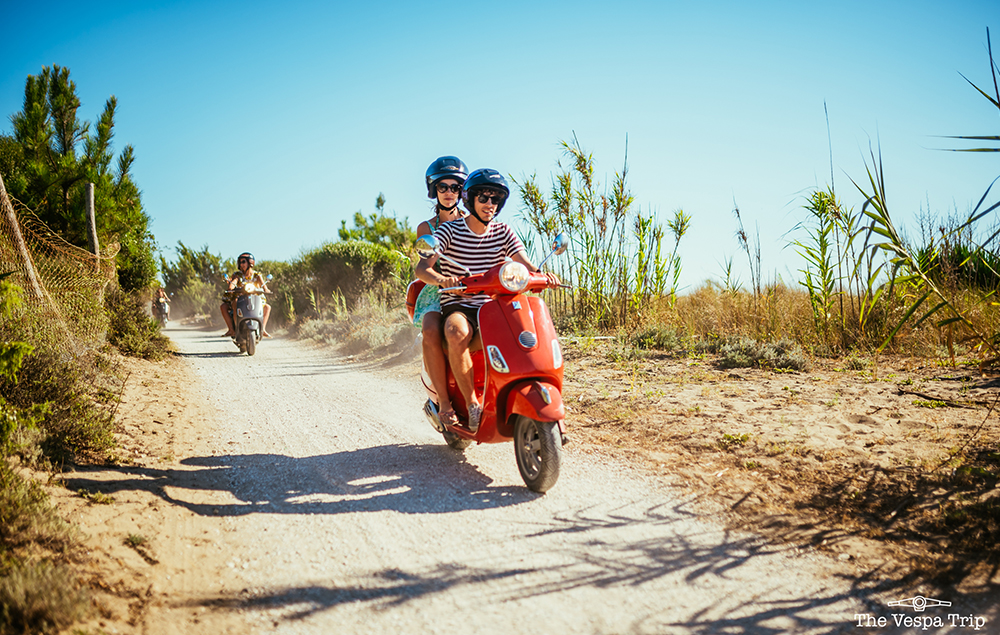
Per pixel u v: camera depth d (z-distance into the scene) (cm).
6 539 275
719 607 259
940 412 505
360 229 3055
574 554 306
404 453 486
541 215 1140
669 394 616
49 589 236
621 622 248
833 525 329
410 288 482
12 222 586
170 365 963
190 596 268
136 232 1661
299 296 1989
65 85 1436
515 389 386
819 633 240
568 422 546
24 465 365
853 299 855
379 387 789
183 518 352
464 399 435
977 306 373
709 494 375
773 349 798
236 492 400
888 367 723
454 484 411
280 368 991
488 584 279
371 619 251
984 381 609
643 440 483
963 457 395
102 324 786
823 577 281
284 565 299
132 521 336
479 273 426
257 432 559
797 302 982
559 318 1155
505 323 391
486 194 422
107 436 454
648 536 325
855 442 440
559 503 372
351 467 452
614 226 1101
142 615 249
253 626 246
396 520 351
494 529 337
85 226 1291
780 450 430
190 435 538
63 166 1297
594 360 824
